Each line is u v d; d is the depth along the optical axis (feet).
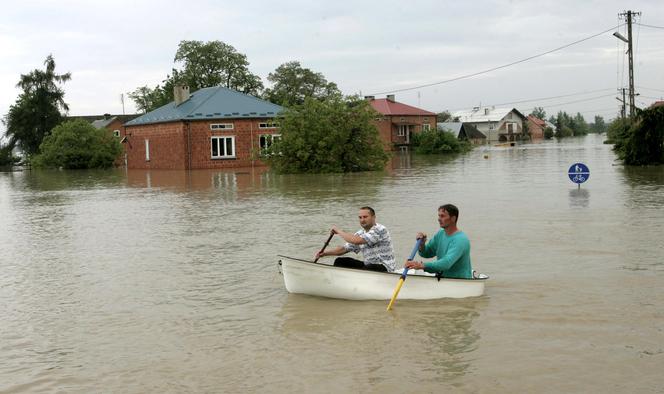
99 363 22.36
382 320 25.84
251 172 128.57
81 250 44.24
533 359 21.26
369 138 118.93
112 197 83.41
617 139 125.39
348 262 30.17
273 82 283.18
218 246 43.55
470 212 55.57
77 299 31.07
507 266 34.63
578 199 62.75
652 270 32.68
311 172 116.06
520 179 90.89
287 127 116.98
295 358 22.12
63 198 84.94
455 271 29.01
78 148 187.11
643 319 24.99
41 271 37.81
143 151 165.58
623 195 65.00
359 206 62.75
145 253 42.14
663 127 111.75
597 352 21.68
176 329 25.81
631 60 160.04
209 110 151.43
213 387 19.99
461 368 20.74
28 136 256.93
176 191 88.79
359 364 21.36
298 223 52.60
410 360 21.56
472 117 393.29
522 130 402.93
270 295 30.37
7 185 117.91
